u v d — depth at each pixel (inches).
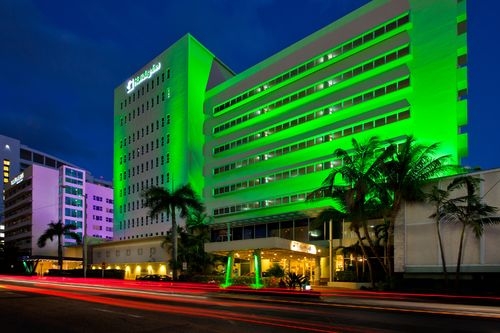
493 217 1065.5
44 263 3240.7
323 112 1893.5
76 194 4328.3
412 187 1162.6
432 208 1186.0
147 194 1711.4
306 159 1915.6
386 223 1258.6
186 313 644.1
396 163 1184.8
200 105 2588.6
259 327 502.0
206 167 2445.9
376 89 1711.4
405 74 1604.3
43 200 3998.5
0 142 5944.9
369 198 1283.2
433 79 1546.5
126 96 3154.5
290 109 2065.7
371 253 1492.4
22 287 1379.2
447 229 1156.5
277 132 2082.9
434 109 1521.9
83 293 1092.5
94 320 574.6
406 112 1595.7
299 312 666.2
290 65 2066.9
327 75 1900.8
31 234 3841.0
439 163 1181.1
